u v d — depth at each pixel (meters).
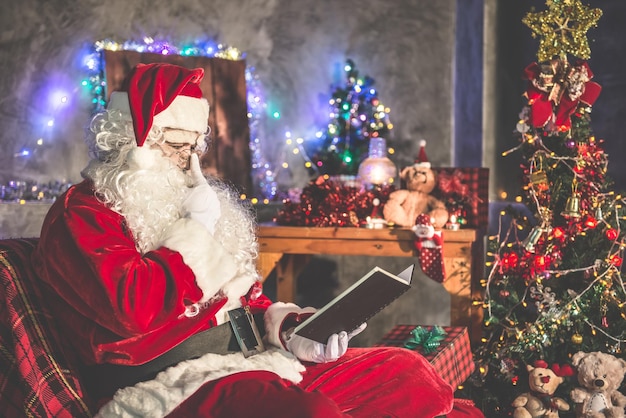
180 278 2.30
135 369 2.38
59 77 4.75
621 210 3.82
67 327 2.39
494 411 3.89
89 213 2.34
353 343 5.65
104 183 2.42
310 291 5.68
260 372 2.38
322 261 5.68
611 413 3.54
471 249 4.12
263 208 5.42
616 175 4.70
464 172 4.36
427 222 4.07
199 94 2.62
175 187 2.49
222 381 2.29
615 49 4.71
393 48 5.55
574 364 3.62
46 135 4.70
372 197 4.49
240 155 5.39
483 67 5.31
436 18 5.50
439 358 3.30
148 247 2.40
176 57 5.14
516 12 5.39
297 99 5.68
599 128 4.82
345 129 5.32
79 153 4.89
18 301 2.37
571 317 3.77
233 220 2.68
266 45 5.64
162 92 2.47
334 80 5.62
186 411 2.23
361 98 5.38
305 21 5.65
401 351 2.83
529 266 3.85
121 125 2.49
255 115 5.61
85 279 2.27
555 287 3.88
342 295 2.32
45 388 2.36
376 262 5.66
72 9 4.77
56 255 2.32
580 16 3.77
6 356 2.37
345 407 2.50
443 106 5.50
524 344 3.77
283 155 5.68
